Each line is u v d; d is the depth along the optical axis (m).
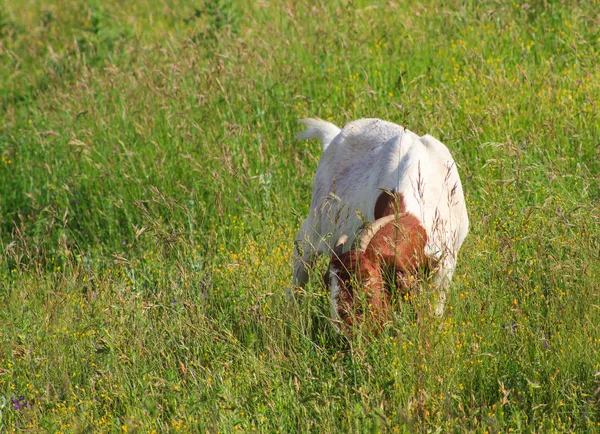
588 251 8.69
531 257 9.15
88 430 6.93
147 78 15.56
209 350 8.27
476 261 9.22
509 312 8.31
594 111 12.01
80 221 13.27
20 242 12.29
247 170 12.69
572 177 11.05
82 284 9.67
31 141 15.59
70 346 8.71
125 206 12.99
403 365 7.46
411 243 7.65
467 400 7.45
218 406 7.34
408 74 15.38
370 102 14.20
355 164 9.53
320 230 9.77
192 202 12.16
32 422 7.49
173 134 14.30
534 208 9.53
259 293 8.90
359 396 7.44
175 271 10.24
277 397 7.27
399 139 9.01
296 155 13.00
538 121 12.79
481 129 11.93
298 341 8.38
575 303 8.22
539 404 6.98
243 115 14.53
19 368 8.50
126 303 9.04
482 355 7.70
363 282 7.18
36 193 13.84
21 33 23.70
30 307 9.73
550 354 7.69
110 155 14.01
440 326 7.70
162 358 8.45
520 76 14.07
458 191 8.76
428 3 18.39
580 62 14.72
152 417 7.27
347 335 7.34
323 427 6.90
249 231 11.74
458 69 15.12
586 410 6.95
